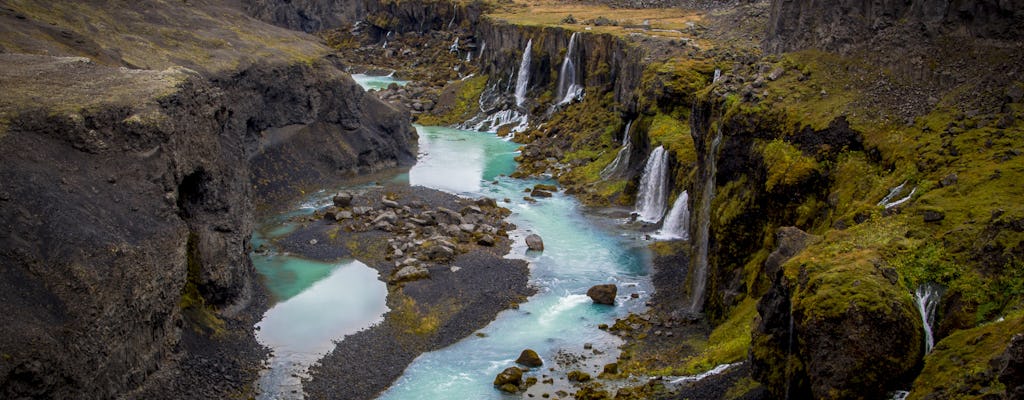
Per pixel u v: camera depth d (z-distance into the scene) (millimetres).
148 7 95250
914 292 32875
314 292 58281
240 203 57500
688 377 41312
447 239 68375
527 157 102375
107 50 74375
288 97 90938
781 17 58406
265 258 65250
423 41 181250
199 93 54156
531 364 47438
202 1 115375
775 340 35531
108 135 44812
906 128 44688
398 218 75188
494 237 71000
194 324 48062
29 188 39469
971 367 27594
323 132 94625
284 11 196875
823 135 46719
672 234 71688
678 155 72312
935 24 49812
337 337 51125
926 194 38594
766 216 48281
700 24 120188
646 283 61188
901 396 29406
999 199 35969
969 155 40281
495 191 88375
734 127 51188
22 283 35469
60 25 76312
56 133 43312
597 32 112938
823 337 30828
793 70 54125
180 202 51000
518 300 57531
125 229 41500
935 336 31859
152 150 45781
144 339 40750
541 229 74375
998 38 47438
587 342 50750
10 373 31781
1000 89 44469
